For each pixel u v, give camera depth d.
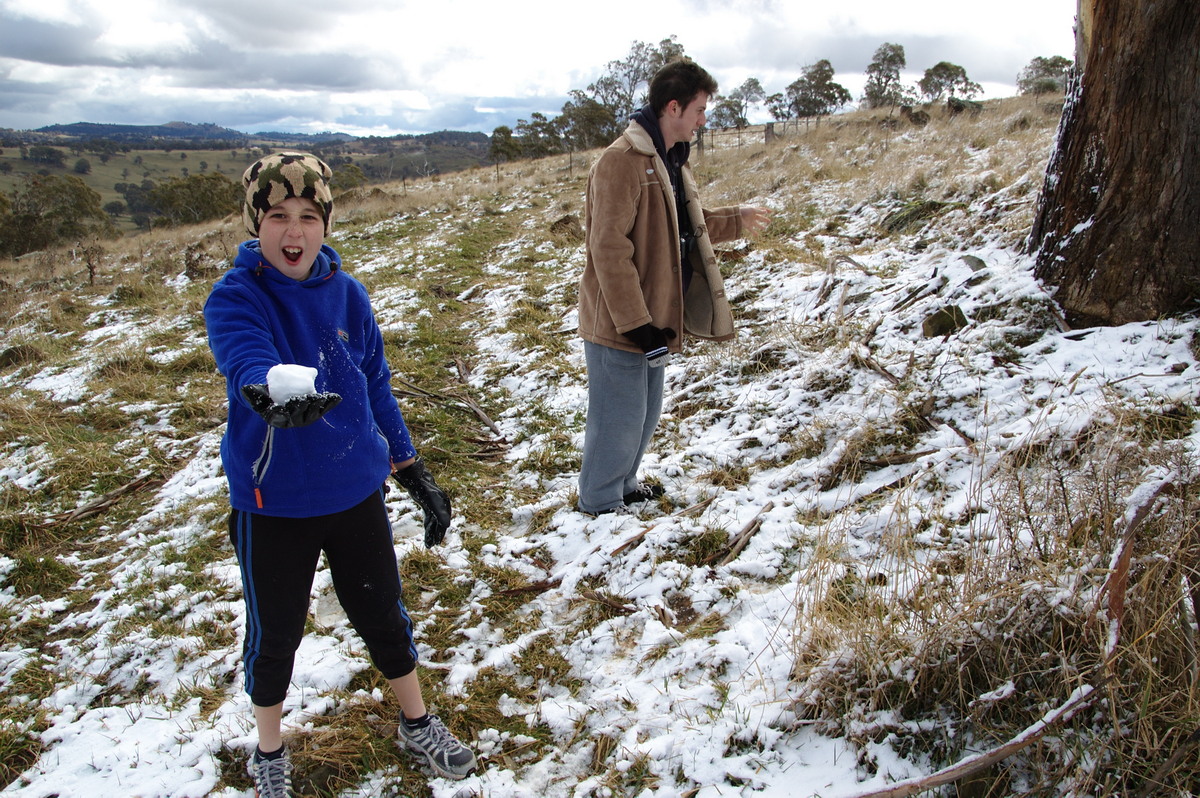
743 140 26.19
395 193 21.33
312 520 1.86
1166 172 3.38
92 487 4.44
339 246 13.41
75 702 2.70
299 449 1.79
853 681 2.15
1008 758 1.86
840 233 7.56
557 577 3.10
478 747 2.27
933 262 5.53
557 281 8.25
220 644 2.90
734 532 3.16
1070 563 2.15
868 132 17.45
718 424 4.17
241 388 1.52
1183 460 2.26
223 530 3.77
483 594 3.06
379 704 2.44
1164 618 1.88
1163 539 2.04
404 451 2.15
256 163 1.78
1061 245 3.84
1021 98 17.39
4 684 2.82
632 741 2.21
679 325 3.13
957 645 2.06
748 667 2.42
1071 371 3.45
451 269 9.82
